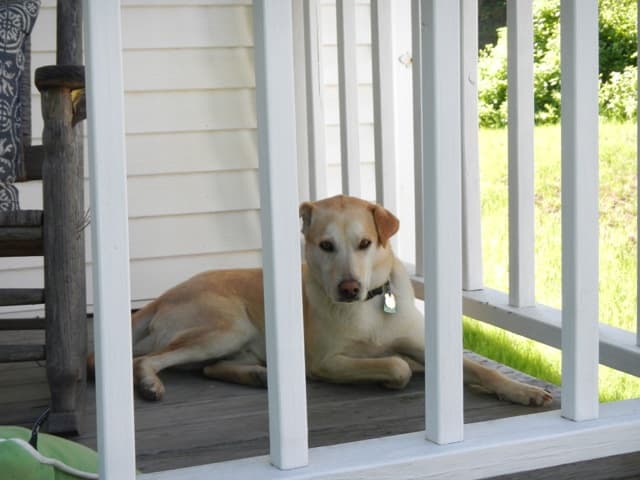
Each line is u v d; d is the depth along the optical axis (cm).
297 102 408
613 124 743
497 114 819
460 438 194
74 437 229
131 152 395
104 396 165
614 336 261
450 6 182
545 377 345
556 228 592
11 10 260
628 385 343
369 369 265
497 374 257
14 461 159
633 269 507
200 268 409
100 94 160
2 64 255
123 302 164
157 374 292
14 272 383
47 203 220
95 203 161
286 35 170
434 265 187
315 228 270
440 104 183
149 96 396
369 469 182
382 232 269
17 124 255
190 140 403
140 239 399
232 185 409
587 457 203
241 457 217
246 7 406
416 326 277
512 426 203
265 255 175
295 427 179
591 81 198
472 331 396
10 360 221
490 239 596
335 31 416
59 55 252
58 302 222
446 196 185
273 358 177
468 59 323
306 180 413
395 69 389
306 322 279
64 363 224
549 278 500
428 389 194
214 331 281
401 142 393
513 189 300
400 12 389
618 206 616
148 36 394
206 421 244
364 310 269
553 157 710
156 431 237
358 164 383
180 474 178
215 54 403
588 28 196
